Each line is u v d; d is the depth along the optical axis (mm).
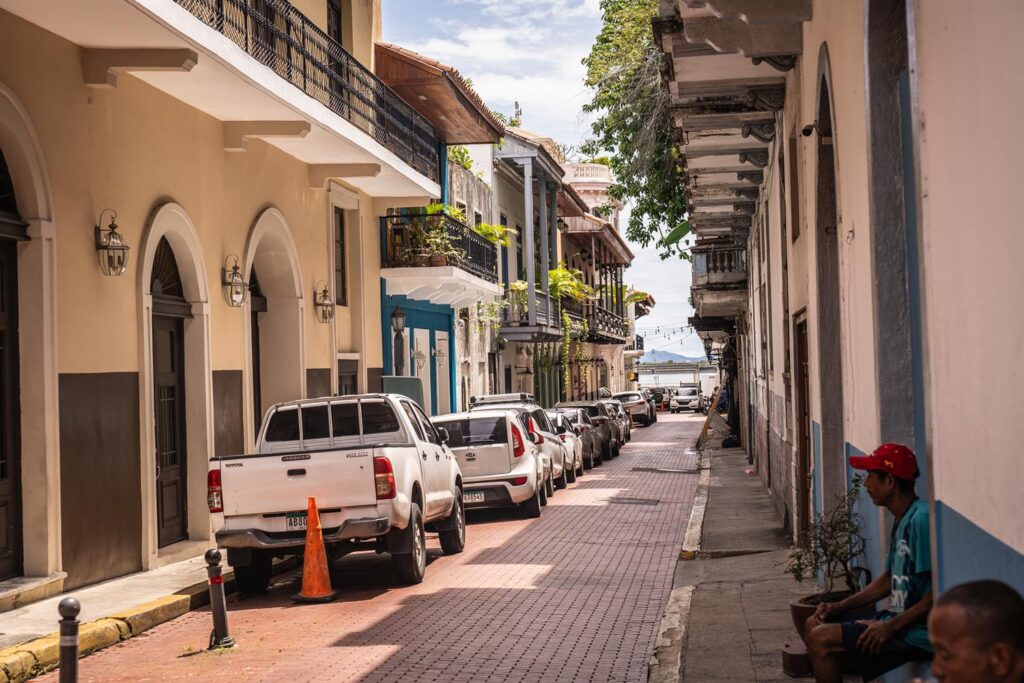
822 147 10023
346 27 22547
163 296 14805
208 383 15648
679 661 8375
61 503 11828
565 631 10062
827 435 10008
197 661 9211
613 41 26812
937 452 4789
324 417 14086
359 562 15328
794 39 11164
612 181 70125
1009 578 3688
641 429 54906
